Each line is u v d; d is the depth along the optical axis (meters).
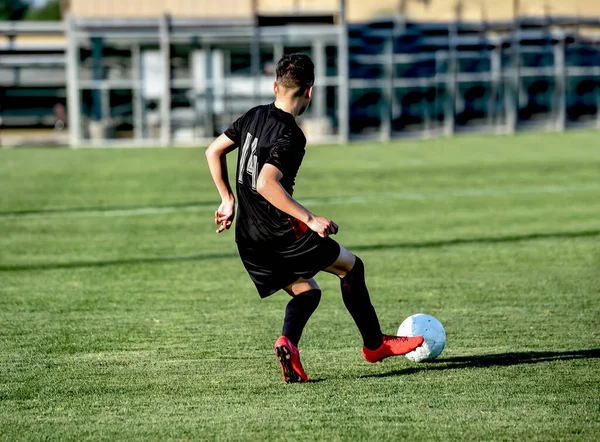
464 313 22.44
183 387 16.12
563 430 13.58
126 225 39.66
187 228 38.66
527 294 24.73
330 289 26.09
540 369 17.09
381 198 48.84
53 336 20.33
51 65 106.44
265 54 95.19
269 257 15.77
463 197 48.91
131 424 14.02
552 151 77.25
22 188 54.12
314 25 95.00
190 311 23.02
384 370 17.23
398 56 99.88
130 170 64.69
